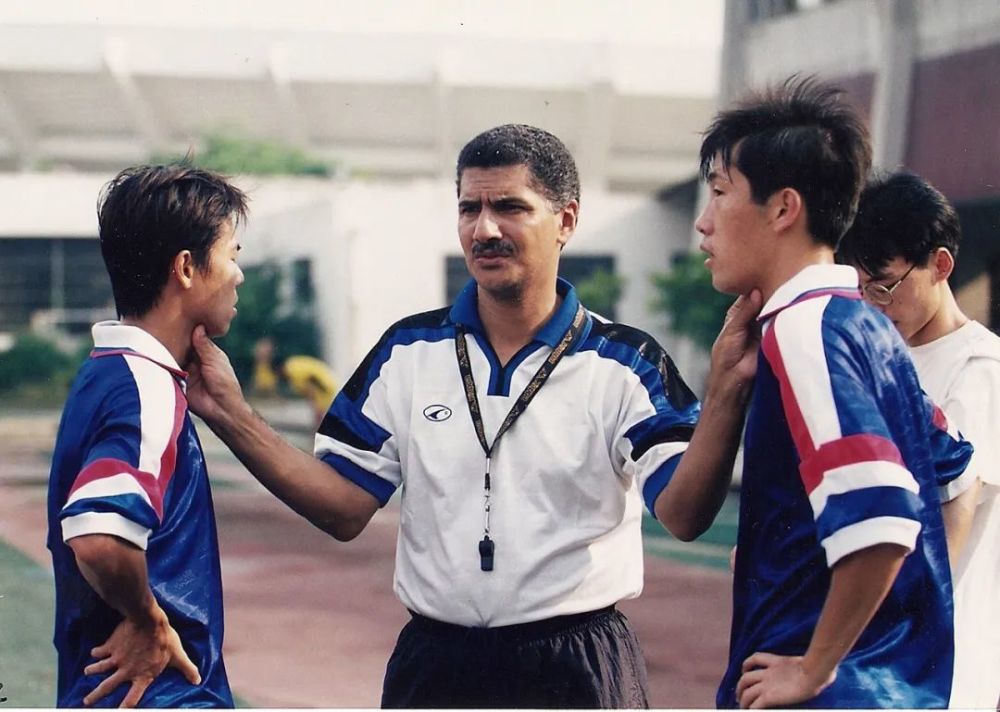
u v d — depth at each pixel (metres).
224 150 20.16
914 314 2.56
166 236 2.28
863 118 2.13
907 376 1.98
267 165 20.45
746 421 2.14
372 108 20.80
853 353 1.92
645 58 20.56
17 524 8.67
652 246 17.78
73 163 22.75
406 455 2.52
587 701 2.42
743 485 2.07
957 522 2.30
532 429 2.45
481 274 2.44
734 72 12.18
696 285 15.05
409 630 2.54
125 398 2.16
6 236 20.67
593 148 21.20
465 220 2.46
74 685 2.21
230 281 2.37
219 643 2.27
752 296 2.11
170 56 20.77
